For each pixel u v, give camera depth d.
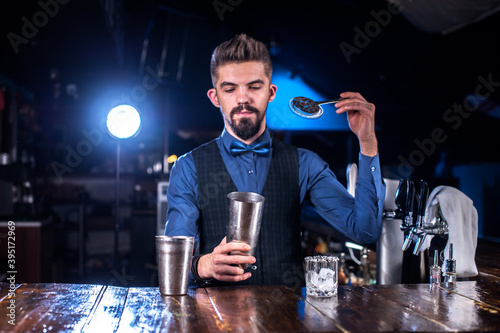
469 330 0.95
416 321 1.01
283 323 0.99
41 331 0.96
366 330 0.95
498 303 1.16
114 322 1.02
